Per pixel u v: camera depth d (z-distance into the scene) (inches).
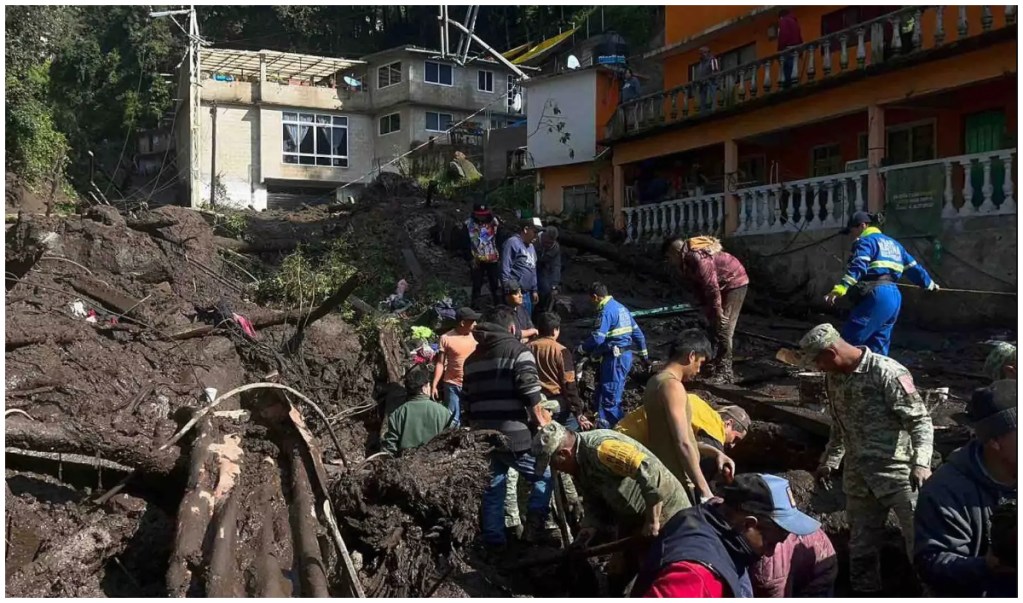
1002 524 142.6
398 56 1483.8
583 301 584.4
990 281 491.8
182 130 1456.7
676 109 773.3
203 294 447.8
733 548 147.7
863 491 202.7
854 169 674.2
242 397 251.4
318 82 1585.9
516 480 251.9
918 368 385.4
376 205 754.2
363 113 1545.3
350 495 219.5
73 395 269.0
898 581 217.8
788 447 278.2
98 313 356.2
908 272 310.5
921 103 600.1
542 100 978.7
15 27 864.9
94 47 1552.7
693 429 212.2
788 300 598.9
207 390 285.6
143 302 382.3
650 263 672.4
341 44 1814.7
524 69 1440.7
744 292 365.4
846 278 297.0
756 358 416.5
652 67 1160.8
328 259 570.6
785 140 736.3
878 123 586.9
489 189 1143.6
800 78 666.2
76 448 206.5
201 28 1701.5
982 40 507.2
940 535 154.9
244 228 644.1
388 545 213.2
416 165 1386.6
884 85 580.1
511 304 370.0
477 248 508.7
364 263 607.5
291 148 1491.1
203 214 649.0
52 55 1466.5
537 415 235.0
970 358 409.7
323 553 203.5
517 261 454.9
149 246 445.4
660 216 759.7
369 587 206.1
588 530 199.5
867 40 618.8
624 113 835.4
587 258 719.1
